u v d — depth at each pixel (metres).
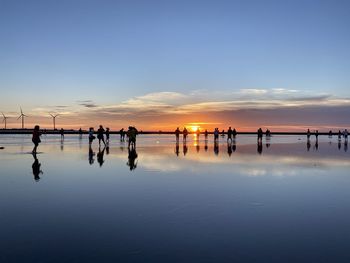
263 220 7.76
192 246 6.14
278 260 5.55
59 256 5.68
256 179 13.60
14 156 24.19
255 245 6.19
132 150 31.61
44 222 7.57
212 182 12.83
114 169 16.73
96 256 5.68
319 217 8.02
